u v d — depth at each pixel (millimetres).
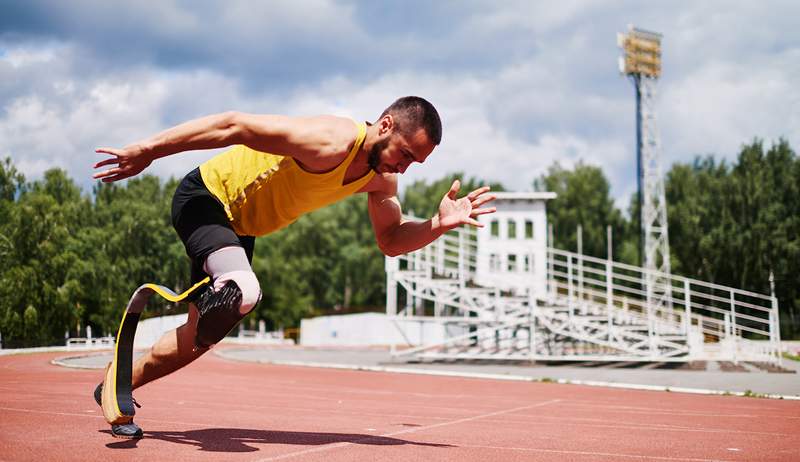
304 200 3879
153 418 5922
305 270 70500
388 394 10867
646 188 45125
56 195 51781
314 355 29234
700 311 58500
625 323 23172
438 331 49406
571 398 10688
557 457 4188
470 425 6219
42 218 39625
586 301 24281
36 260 38625
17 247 38656
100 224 53688
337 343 51125
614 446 4844
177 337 4129
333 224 72562
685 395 11773
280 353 31844
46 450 3744
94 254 47562
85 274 45594
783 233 55531
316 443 4422
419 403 9062
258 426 5488
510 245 28141
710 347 29547
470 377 16781
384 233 4555
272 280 66188
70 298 40281
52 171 52094
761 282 56500
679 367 20312
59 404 6859
